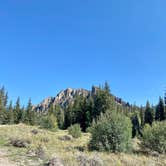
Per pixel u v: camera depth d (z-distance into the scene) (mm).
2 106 77125
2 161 14070
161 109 71000
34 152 17203
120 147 20016
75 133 34219
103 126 20953
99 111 57844
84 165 13148
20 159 14945
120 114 22281
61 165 12789
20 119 80000
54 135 32875
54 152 17547
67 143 24938
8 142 22812
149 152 20375
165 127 21281
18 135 28344
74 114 69188
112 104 58281
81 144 24578
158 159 16422
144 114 73625
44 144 22516
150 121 70562
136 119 67750
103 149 20016
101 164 13398
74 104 73688
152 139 21000
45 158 15242
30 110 81750
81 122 63219
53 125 45406
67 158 14391
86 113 60469
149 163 14578
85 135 39688
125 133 20625
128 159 15117
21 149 19250
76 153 16359
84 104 64750
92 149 20609
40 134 32312
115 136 20359
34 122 80188
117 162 14125
